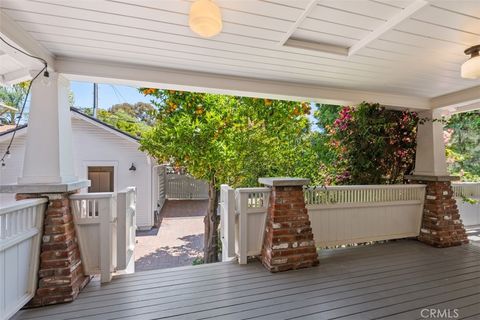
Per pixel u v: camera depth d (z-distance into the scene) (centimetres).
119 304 229
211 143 404
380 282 274
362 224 392
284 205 311
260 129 447
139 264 539
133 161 788
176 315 212
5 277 190
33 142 244
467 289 258
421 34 217
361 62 277
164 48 246
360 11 190
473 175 725
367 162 429
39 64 241
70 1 172
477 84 350
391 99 400
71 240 247
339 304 229
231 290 255
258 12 188
